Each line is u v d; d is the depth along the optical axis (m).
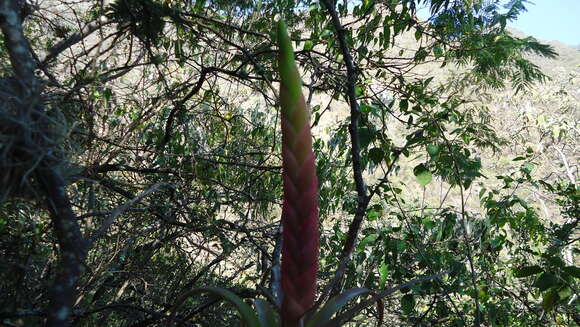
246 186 4.13
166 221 3.35
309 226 0.95
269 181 4.46
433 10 3.55
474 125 3.71
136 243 3.70
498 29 3.73
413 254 3.99
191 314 2.71
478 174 3.34
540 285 2.21
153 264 3.91
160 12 2.28
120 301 3.43
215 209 3.87
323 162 4.27
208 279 4.14
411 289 3.59
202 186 3.61
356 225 2.12
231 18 3.95
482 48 3.54
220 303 3.63
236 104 4.84
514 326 3.94
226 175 4.32
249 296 2.87
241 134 4.59
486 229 3.84
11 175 1.31
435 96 3.61
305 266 0.96
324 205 4.52
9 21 1.37
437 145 3.12
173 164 3.84
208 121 4.50
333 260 4.39
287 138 0.93
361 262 3.79
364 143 2.96
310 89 3.39
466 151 3.50
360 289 1.22
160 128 4.00
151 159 3.81
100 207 3.44
